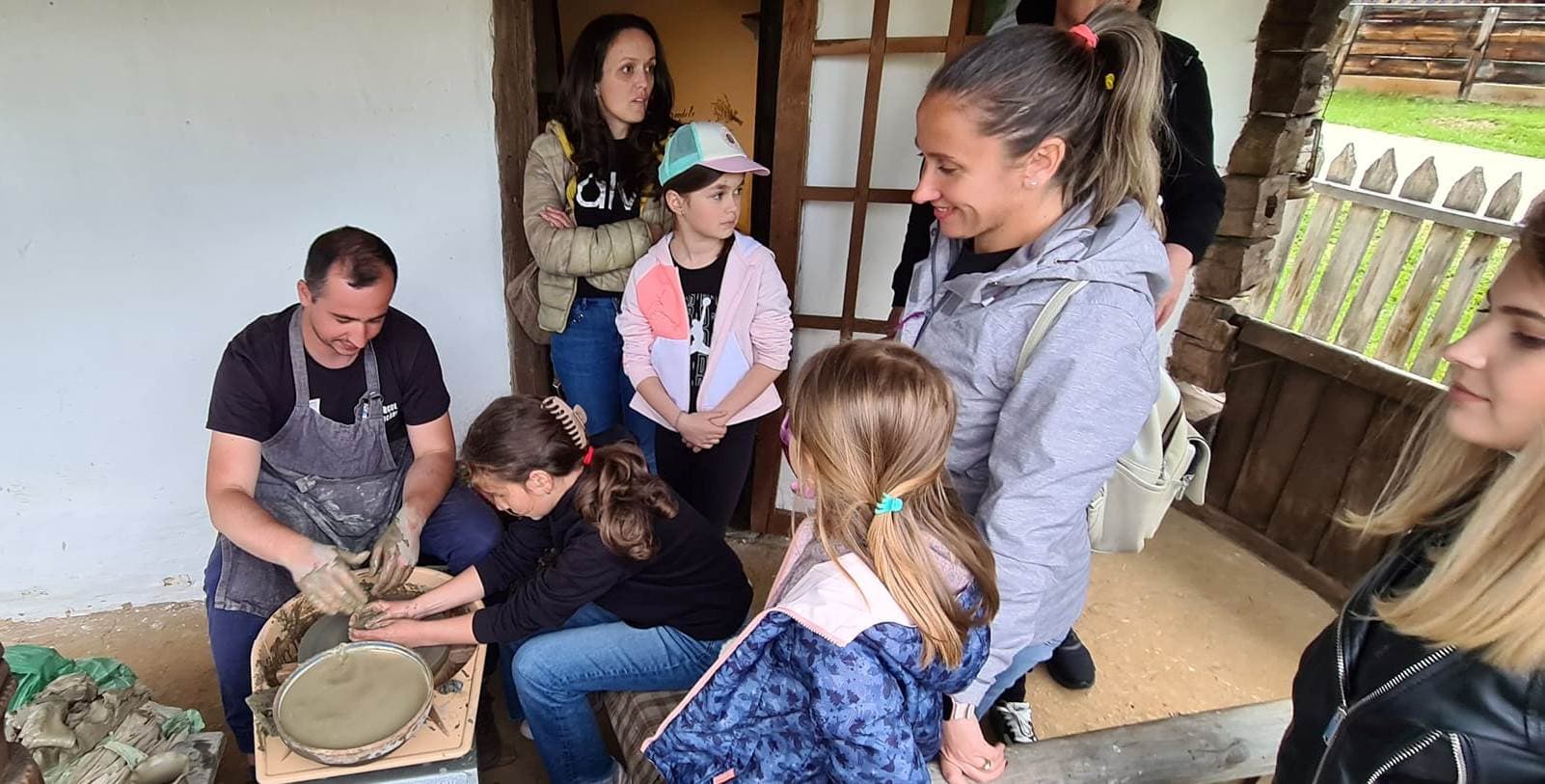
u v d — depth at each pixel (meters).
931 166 1.17
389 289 1.65
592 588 1.53
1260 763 1.30
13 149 1.95
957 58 1.12
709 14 4.32
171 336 2.23
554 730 1.68
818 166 2.53
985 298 1.22
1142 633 2.57
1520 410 0.73
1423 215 3.22
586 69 2.09
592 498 1.53
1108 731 1.32
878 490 1.01
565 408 1.63
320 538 1.90
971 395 1.24
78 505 2.34
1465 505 0.88
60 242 2.06
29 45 1.87
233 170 2.10
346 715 1.32
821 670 0.98
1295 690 1.01
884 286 2.65
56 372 2.18
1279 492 2.90
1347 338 3.54
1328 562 2.76
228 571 1.72
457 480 2.09
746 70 4.47
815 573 1.04
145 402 2.28
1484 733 0.76
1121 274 1.12
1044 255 1.14
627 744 1.59
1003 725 2.11
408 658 1.43
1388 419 2.48
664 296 2.14
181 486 2.41
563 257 2.15
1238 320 2.93
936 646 1.00
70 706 1.49
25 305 2.09
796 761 1.15
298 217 2.20
